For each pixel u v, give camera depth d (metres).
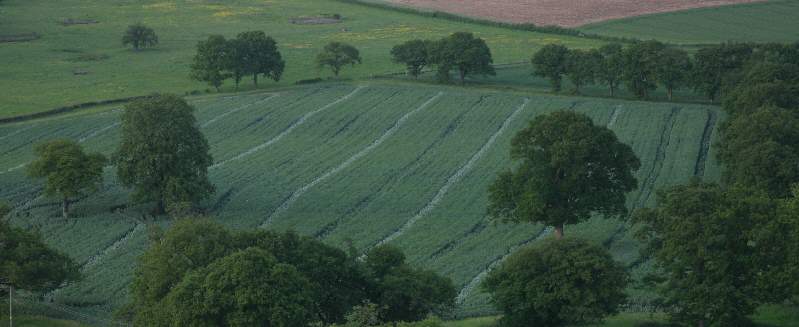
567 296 123.00
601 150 167.25
